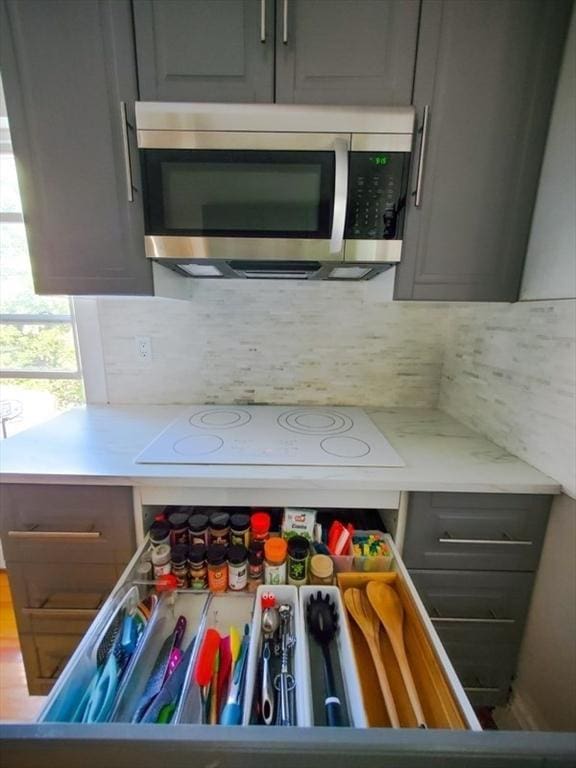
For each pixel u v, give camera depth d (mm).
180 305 1416
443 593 1011
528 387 1009
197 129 894
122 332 1433
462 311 1339
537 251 970
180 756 331
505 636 1043
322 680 705
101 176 958
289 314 1433
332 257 970
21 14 865
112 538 968
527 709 1015
